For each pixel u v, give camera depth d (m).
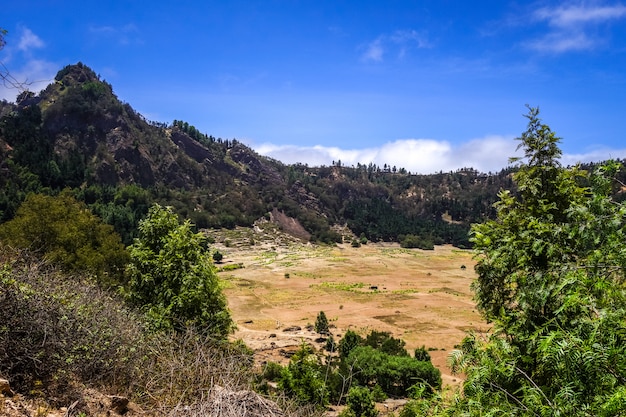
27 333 4.41
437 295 73.50
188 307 11.55
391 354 33.31
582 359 3.25
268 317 56.44
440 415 3.73
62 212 26.38
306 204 186.38
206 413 4.18
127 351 5.45
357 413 14.68
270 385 9.69
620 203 4.58
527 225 6.77
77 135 141.25
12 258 5.89
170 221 13.15
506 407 3.49
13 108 142.38
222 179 178.38
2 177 86.06
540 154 7.61
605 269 4.12
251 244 126.25
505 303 7.64
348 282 86.00
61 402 4.25
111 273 24.17
